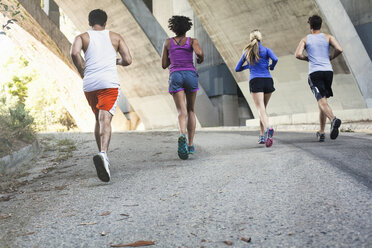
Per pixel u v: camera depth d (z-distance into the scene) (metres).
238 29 19.58
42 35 24.50
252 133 9.86
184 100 4.74
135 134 10.62
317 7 15.69
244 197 2.60
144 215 2.37
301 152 4.58
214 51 26.84
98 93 3.87
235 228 2.00
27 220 2.47
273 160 4.07
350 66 16.17
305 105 19.02
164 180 3.44
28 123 6.42
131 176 3.82
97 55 3.89
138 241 1.90
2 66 35.38
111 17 22.08
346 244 1.65
